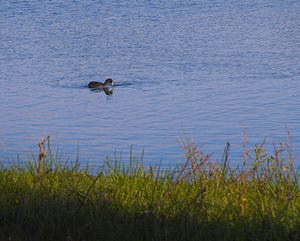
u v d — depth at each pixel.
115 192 31.08
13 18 142.38
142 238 26.05
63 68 99.62
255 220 26.80
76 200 29.45
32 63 102.81
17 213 28.00
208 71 96.25
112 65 101.12
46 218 27.30
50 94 84.25
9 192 30.72
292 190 30.86
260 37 120.94
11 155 53.09
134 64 101.75
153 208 28.22
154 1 158.12
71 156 53.34
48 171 32.78
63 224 27.02
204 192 30.16
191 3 157.25
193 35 123.38
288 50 109.00
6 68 99.69
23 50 112.31
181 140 60.28
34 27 132.62
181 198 29.75
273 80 89.44
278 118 68.69
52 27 132.50
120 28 130.38
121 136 62.50
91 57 106.69
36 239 26.31
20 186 31.55
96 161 51.22
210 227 26.53
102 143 59.25
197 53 108.31
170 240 25.72
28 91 85.88
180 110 74.12
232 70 96.25
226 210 27.86
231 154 53.62
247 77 91.62
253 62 100.94
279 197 30.02
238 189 30.31
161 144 58.62
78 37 122.38
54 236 26.42
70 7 152.88
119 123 68.88
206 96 81.25
